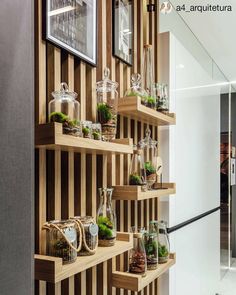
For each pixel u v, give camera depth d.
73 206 1.47
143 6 2.27
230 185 5.84
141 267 1.79
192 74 3.09
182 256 2.78
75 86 1.53
